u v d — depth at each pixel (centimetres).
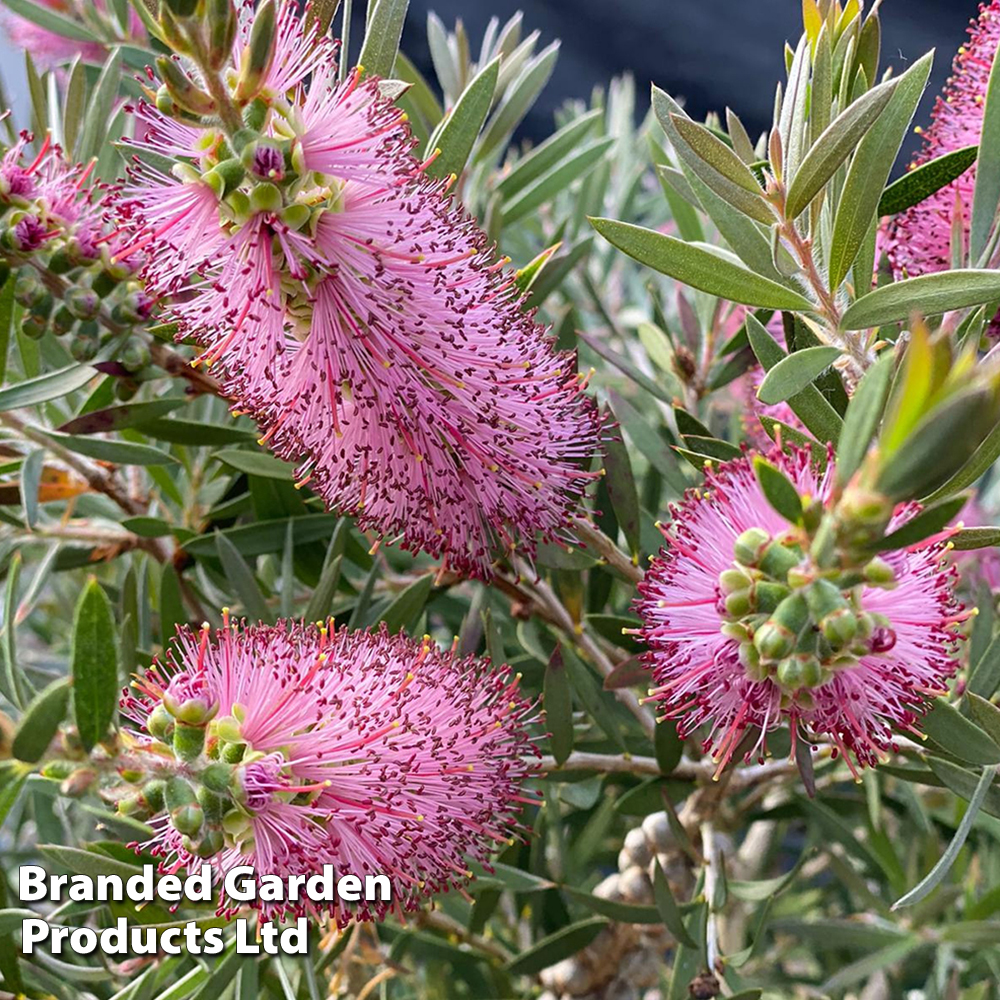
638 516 36
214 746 29
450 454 31
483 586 40
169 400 37
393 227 29
